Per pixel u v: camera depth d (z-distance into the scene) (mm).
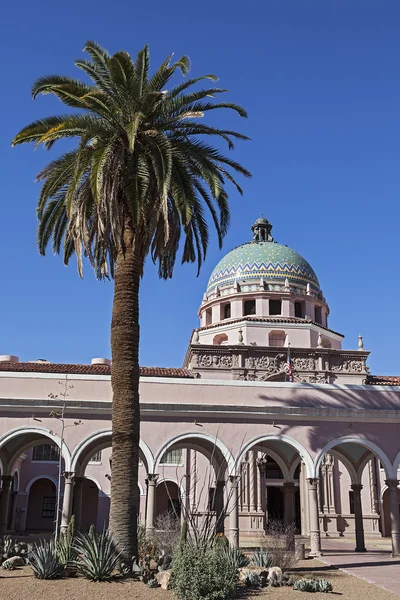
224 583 14828
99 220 18688
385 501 42031
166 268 23188
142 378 28000
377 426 27766
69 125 19141
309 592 16188
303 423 27422
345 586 17656
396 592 17000
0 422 26062
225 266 50531
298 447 26969
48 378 27453
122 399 18859
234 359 40062
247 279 48562
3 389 27078
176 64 19797
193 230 22938
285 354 40406
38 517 44969
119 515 17797
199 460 38312
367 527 39531
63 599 13906
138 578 16297
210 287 50969
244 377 39531
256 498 38125
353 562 23812
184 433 26688
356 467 30812
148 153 19391
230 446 26656
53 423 26203
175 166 20094
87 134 18797
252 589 16125
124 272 19891
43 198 20828
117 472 18219
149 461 26141
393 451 27453
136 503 18250
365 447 29422
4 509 28453
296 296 47438
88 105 19375
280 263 49031
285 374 39281
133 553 17625
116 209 19047
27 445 29203
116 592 14734
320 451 27000
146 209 19812
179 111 20844
